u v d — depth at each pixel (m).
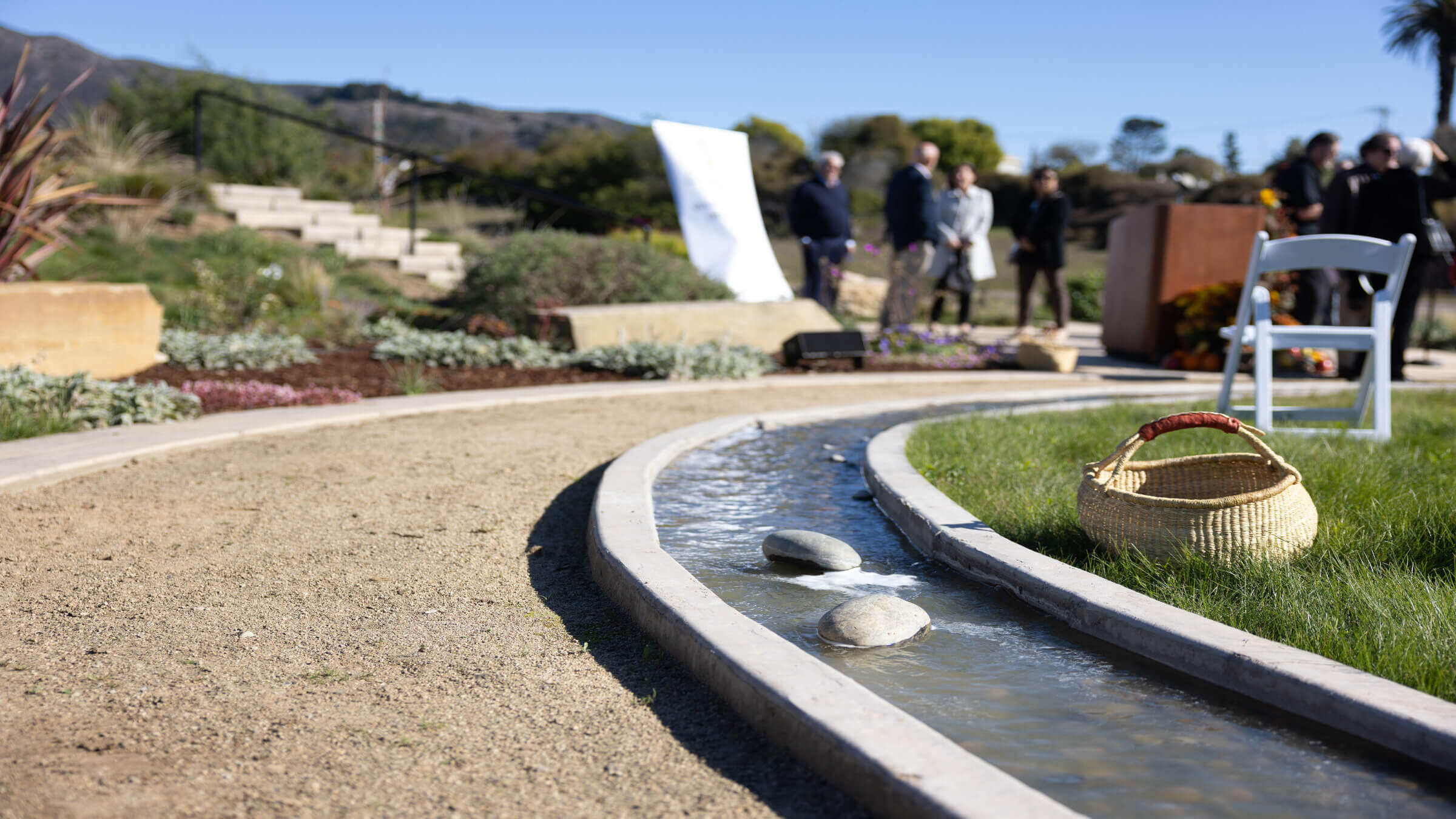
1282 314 9.80
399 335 9.62
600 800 1.87
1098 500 3.19
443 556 3.56
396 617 2.92
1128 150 66.69
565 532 3.94
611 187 32.25
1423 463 4.48
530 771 1.99
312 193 17.23
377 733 2.15
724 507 4.34
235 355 8.15
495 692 2.39
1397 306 8.95
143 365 7.70
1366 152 8.71
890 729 1.94
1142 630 2.56
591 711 2.29
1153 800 1.83
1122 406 6.81
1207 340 10.25
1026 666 2.52
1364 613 2.54
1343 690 2.09
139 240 12.16
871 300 17.61
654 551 3.22
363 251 14.59
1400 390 7.95
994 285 26.34
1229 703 2.26
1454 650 2.28
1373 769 1.94
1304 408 6.06
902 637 2.69
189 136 19.06
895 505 4.06
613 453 5.52
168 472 4.70
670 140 12.54
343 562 3.45
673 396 7.95
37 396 5.63
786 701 2.08
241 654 2.60
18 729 2.12
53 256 10.62
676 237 20.41
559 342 10.05
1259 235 5.82
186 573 3.27
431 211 19.48
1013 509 3.80
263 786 1.90
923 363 10.48
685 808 1.84
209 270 11.13
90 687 2.36
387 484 4.62
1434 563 3.03
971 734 2.12
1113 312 12.34
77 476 4.54
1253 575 2.85
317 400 6.91
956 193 12.30
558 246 11.48
